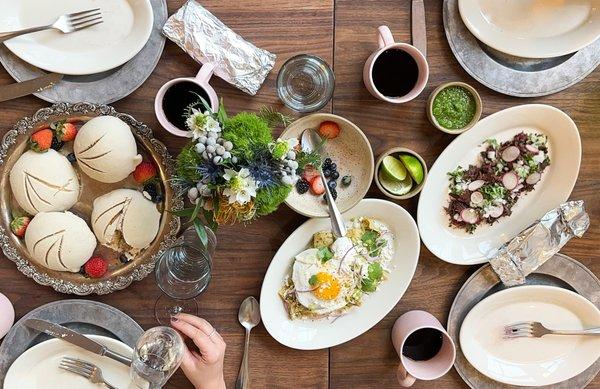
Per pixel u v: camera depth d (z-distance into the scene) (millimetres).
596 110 1012
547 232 995
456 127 960
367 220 977
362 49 960
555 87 989
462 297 1016
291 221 980
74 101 920
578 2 970
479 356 1031
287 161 766
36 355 927
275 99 953
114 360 951
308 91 954
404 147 976
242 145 753
